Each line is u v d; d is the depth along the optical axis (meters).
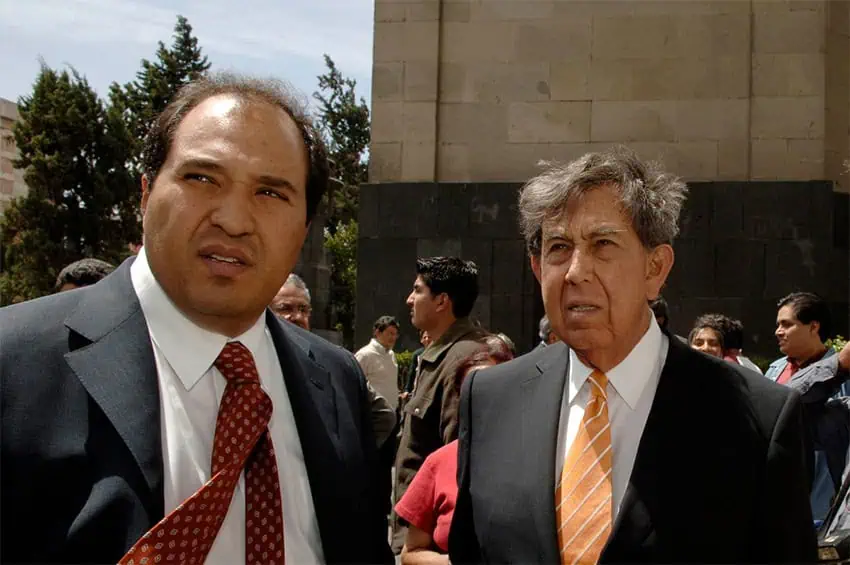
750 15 11.96
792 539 2.18
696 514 2.21
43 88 27.69
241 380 2.11
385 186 12.59
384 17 12.74
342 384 2.51
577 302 2.34
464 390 2.67
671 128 12.06
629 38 12.19
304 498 2.23
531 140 12.38
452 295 4.64
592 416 2.39
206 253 2.03
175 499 1.99
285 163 2.11
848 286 11.63
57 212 26.97
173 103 2.15
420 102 12.62
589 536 2.26
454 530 2.54
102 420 1.95
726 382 2.37
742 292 11.70
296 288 4.64
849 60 12.27
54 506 1.87
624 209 2.34
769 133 11.89
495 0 12.56
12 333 1.96
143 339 2.07
